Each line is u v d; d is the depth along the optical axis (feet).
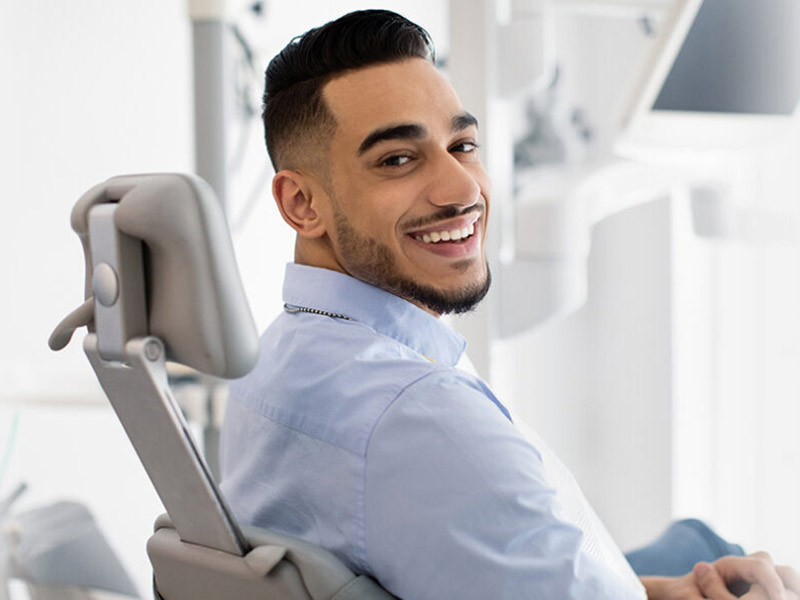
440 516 2.42
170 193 2.15
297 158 3.02
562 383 9.21
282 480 2.77
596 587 2.42
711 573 3.50
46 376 5.57
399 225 2.88
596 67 8.62
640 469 8.71
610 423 8.99
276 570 2.43
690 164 5.57
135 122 7.38
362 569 2.58
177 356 2.24
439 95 2.91
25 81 6.95
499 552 2.40
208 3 5.18
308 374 2.79
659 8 5.27
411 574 2.46
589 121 8.64
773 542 7.16
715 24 5.08
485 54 5.08
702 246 8.05
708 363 8.04
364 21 2.90
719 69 5.17
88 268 2.35
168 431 2.30
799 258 6.89
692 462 8.20
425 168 2.89
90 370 7.30
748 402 7.41
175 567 2.63
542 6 5.07
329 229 3.00
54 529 5.19
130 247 2.21
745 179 6.34
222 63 5.24
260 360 3.05
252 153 7.48
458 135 2.96
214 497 2.40
